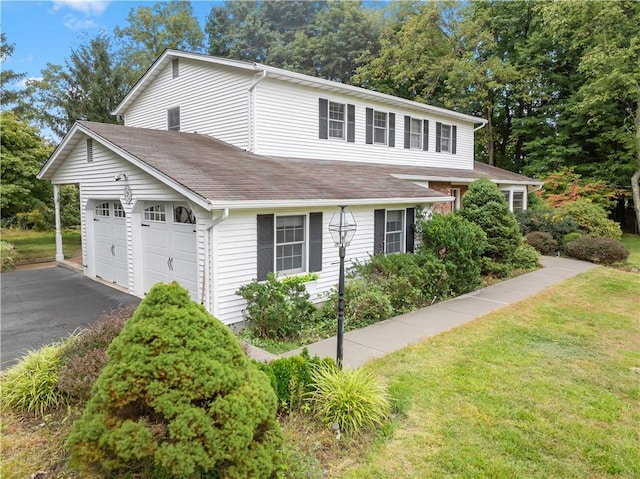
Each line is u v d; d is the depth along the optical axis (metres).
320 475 3.54
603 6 16.92
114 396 2.99
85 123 10.48
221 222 7.21
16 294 10.02
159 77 13.93
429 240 10.48
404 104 14.95
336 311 7.98
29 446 3.90
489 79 23.36
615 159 20.97
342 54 27.83
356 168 12.63
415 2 25.72
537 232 15.85
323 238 9.07
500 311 8.42
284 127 11.73
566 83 22.30
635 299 9.32
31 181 15.39
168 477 2.94
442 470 3.61
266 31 30.62
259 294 7.13
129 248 9.75
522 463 3.70
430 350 6.27
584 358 5.98
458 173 16.55
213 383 3.05
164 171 7.51
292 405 4.35
